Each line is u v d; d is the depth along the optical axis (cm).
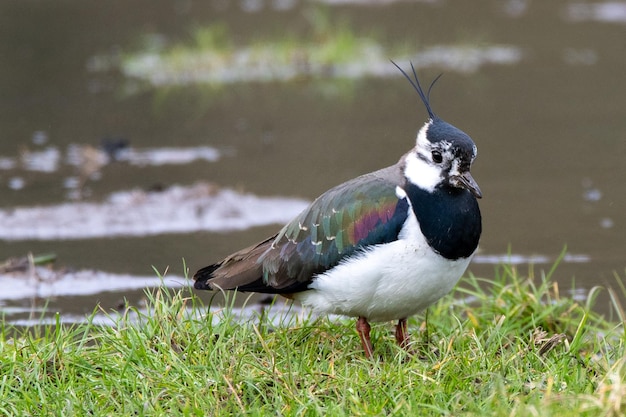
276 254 941
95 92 2164
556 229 1381
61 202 1519
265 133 1870
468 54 2364
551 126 1862
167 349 873
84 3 2906
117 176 1639
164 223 1439
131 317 1099
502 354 856
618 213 1440
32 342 889
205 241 1358
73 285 1214
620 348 905
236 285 956
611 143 1761
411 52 2381
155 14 2773
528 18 2736
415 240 877
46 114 2003
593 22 2689
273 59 2338
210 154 1752
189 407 787
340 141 1795
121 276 1238
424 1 2955
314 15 2638
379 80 2241
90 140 1838
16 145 1809
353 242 893
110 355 872
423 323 995
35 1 2955
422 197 884
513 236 1358
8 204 1512
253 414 776
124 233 1404
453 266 890
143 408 785
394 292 889
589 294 1071
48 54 2422
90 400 805
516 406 748
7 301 1166
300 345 916
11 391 826
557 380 816
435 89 2131
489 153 1720
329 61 2331
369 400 796
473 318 973
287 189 1550
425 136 901
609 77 2173
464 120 1908
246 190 1548
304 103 2078
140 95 2153
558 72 2219
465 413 755
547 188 1550
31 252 1327
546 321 1007
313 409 777
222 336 891
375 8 2859
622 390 735
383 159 1678
